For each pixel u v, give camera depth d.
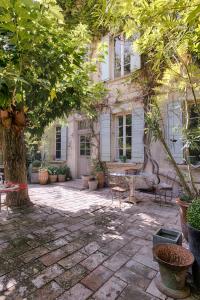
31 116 4.94
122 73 7.55
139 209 5.05
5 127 4.71
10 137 5.16
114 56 7.93
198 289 2.23
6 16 1.37
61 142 10.35
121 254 2.92
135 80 7.02
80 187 7.94
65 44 2.51
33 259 2.79
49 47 2.27
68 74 2.97
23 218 4.39
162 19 1.40
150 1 1.34
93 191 7.27
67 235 3.55
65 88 3.96
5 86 1.72
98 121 8.46
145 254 2.92
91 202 5.73
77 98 4.41
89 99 5.19
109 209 5.07
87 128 9.13
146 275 2.45
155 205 5.39
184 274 2.14
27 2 1.25
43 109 4.53
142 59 6.78
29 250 3.03
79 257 2.84
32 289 2.21
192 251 2.34
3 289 2.20
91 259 2.79
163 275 2.20
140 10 1.33
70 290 2.19
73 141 9.70
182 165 5.76
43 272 2.50
